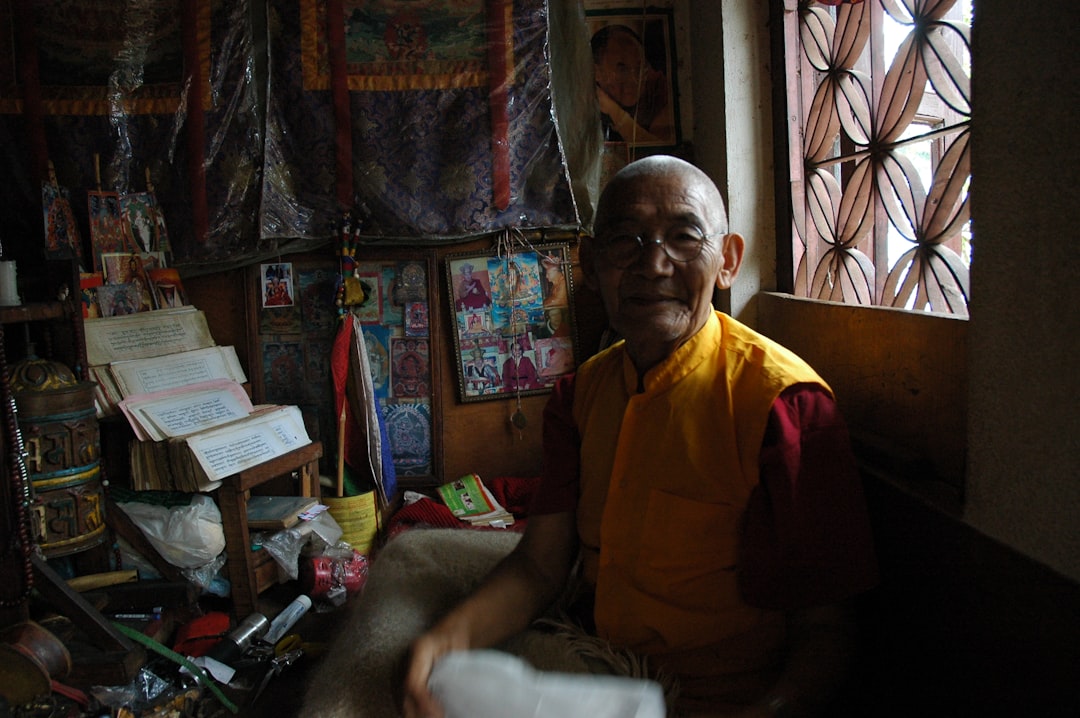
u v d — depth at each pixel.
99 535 2.81
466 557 1.88
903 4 2.09
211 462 2.89
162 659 2.60
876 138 2.27
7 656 2.16
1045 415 1.26
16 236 3.43
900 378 1.92
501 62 3.63
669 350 1.51
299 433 3.45
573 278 3.97
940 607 1.59
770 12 3.08
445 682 1.17
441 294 3.94
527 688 1.13
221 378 3.53
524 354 3.95
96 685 2.35
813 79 2.82
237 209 3.57
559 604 1.75
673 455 1.45
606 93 3.93
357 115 3.60
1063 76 1.20
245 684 2.55
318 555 3.26
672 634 1.46
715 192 1.49
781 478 1.33
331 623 3.01
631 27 3.93
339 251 3.69
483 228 3.73
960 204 1.82
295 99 3.58
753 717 1.24
